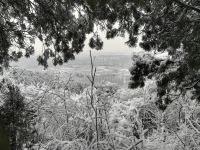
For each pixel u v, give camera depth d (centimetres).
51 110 620
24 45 580
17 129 488
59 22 554
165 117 651
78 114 579
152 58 535
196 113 634
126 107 652
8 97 508
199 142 560
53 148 527
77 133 568
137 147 515
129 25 514
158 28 500
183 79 494
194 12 443
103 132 541
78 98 667
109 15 494
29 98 675
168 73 496
